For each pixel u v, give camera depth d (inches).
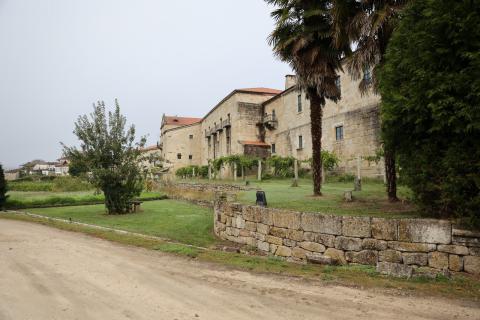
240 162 1311.5
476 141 208.2
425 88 229.3
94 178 628.7
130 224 508.1
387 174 404.5
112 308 163.5
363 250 251.9
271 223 332.8
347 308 160.7
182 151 2417.6
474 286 189.2
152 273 226.4
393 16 354.0
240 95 1616.6
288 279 211.3
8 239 363.3
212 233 455.2
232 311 158.6
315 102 516.4
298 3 486.3
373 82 405.7
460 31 208.8
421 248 226.7
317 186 513.7
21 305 167.6
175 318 150.9
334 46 467.8
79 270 234.1
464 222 211.9
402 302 167.6
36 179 2546.8
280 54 511.2
